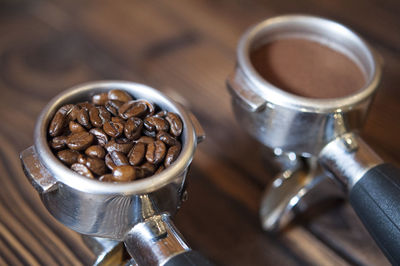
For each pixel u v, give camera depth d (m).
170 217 0.31
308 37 0.39
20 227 0.36
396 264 0.31
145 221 0.30
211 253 0.38
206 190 0.40
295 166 0.40
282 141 0.35
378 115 0.44
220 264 0.37
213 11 0.51
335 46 0.39
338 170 0.35
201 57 0.47
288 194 0.40
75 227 0.30
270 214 0.39
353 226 0.39
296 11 0.52
